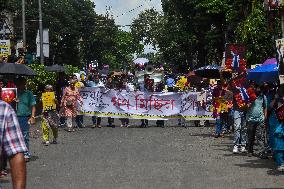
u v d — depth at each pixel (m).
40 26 35.69
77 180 11.08
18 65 14.98
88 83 25.47
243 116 14.97
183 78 30.84
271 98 13.77
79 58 88.62
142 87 27.06
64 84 25.16
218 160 13.77
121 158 14.23
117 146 16.98
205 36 44.97
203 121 25.31
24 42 37.91
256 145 16.78
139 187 10.16
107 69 54.31
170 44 62.78
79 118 24.45
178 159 13.97
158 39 69.12
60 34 74.94
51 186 10.49
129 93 25.12
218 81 19.44
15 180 4.00
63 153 15.51
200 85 26.38
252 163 13.23
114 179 11.09
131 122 28.08
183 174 11.63
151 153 15.18
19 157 4.01
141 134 21.00
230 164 13.09
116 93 25.02
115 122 28.05
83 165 13.12
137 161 13.65
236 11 26.02
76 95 22.66
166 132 21.89
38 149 16.56
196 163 13.28
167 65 73.50
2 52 22.05
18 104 13.72
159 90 32.19
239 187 10.09
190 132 21.81
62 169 12.59
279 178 11.09
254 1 21.12
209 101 25.00
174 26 53.50
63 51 80.38
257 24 20.77
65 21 76.62
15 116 4.07
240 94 14.51
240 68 16.58
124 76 27.84
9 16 55.00
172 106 25.25
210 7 38.97
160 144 17.45
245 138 15.08
